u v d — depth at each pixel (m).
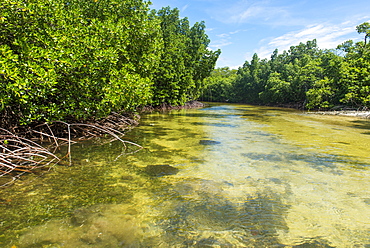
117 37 11.15
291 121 17.95
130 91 10.59
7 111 7.95
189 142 9.84
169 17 32.50
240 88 60.12
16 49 7.20
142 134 11.54
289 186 5.37
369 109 25.00
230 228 3.70
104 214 4.02
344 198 4.80
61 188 5.03
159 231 3.57
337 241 3.41
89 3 13.00
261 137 11.13
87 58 8.73
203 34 37.12
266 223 3.87
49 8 8.02
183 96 33.53
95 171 6.12
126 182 5.45
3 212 3.99
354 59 30.55
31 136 8.82
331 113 25.39
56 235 3.39
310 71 35.91
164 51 27.17
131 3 14.92
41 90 7.07
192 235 3.49
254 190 5.13
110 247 3.15
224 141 10.15
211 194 4.90
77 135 10.19
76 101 9.55
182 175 5.96
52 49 7.07
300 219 4.00
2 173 5.80
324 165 6.90
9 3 6.50
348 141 10.33
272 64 55.00
